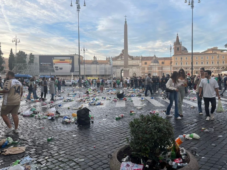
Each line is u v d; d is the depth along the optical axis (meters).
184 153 3.45
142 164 2.93
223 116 7.61
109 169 3.54
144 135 2.88
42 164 3.78
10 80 5.84
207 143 4.71
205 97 6.96
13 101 5.79
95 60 107.56
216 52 99.12
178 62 101.69
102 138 5.23
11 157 4.15
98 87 30.45
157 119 3.09
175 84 7.33
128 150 3.52
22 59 83.69
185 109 9.33
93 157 4.05
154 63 107.88
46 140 5.16
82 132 5.81
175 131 5.71
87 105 11.08
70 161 3.89
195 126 6.21
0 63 67.69
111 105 10.93
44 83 14.20
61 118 7.77
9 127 6.05
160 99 13.53
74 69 88.44
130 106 10.50
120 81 31.64
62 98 14.77
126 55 45.44
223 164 3.62
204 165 3.60
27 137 5.44
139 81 25.86
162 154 3.00
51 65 85.94
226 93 17.58
